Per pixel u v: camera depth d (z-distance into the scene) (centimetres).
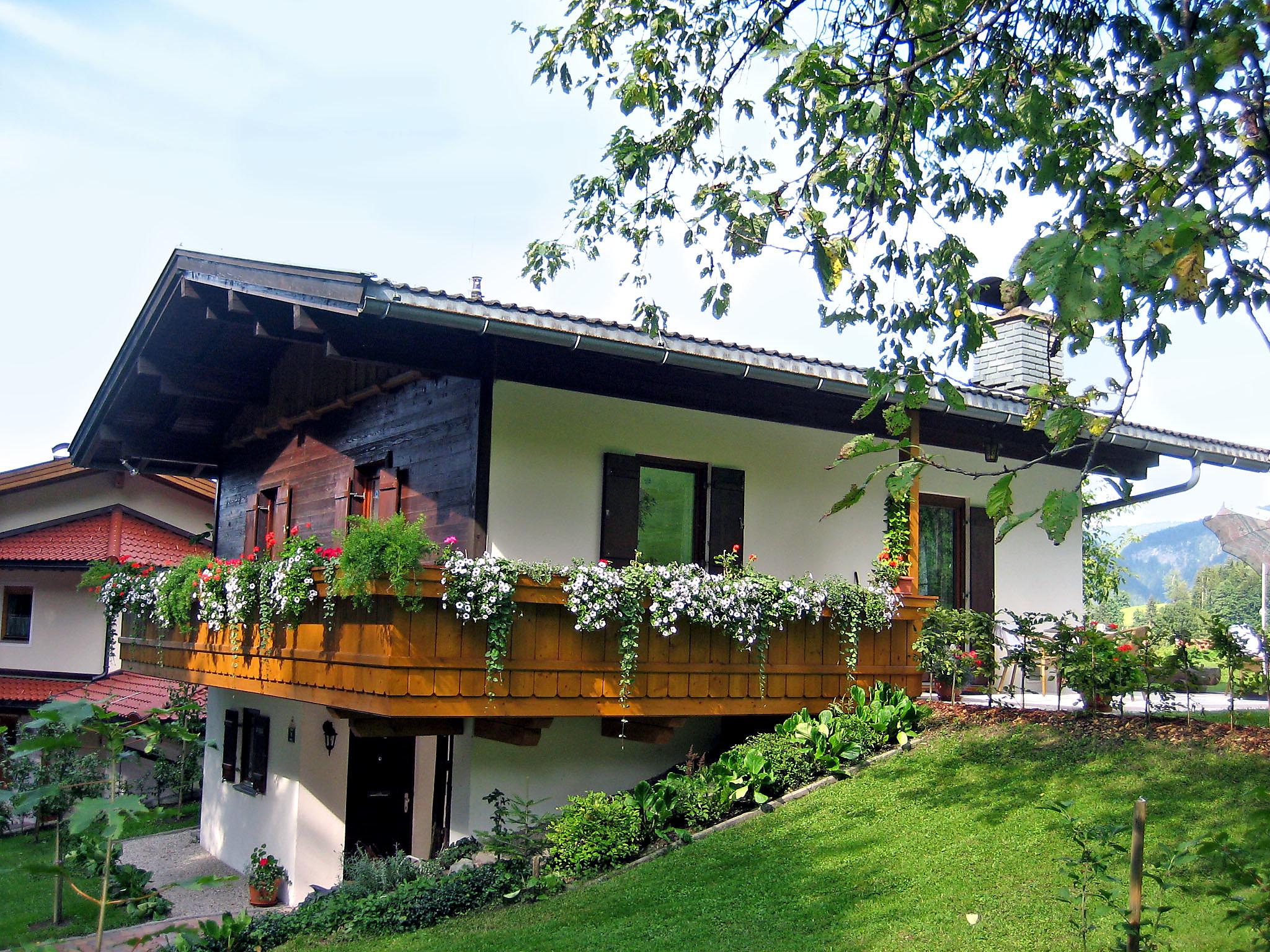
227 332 1217
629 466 998
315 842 1139
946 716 981
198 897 1177
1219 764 736
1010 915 594
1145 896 576
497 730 925
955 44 577
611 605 855
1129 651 892
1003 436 1266
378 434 1084
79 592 2188
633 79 809
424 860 1011
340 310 798
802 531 1117
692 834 850
